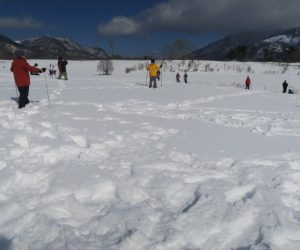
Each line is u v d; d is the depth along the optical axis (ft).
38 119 31.27
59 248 12.07
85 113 35.83
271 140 26.73
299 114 42.73
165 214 14.34
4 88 63.31
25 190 16.60
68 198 15.20
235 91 79.71
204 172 18.76
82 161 20.17
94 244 12.34
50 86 69.97
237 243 12.82
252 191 16.63
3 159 19.90
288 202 15.69
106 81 92.73
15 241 12.42
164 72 184.14
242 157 21.74
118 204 15.30
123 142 24.64
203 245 12.65
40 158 20.29
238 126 32.63
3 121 29.40
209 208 14.67
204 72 187.42
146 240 12.53
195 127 30.86
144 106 45.37
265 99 63.72
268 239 12.62
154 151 22.22
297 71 197.67
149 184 17.17
